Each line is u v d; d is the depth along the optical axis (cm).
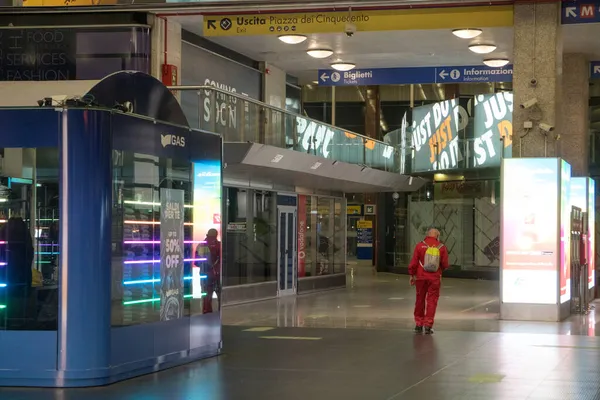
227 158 1839
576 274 1892
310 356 1184
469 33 1912
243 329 1534
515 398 884
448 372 1045
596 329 1538
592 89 2958
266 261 2281
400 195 3578
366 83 2422
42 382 958
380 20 1748
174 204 1100
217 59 2148
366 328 1558
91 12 1850
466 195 3234
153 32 1852
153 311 1054
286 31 1772
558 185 1677
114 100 1054
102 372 963
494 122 2872
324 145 2300
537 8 1728
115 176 993
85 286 966
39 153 978
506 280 1706
